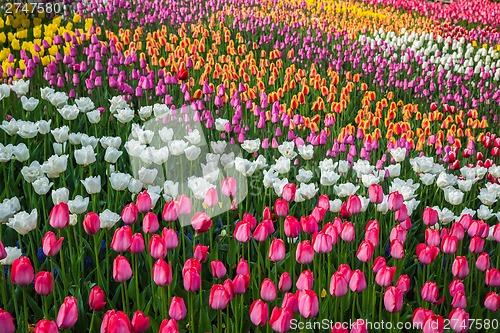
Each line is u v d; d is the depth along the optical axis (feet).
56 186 17.22
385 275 10.77
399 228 12.44
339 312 12.42
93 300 9.98
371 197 13.35
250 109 24.26
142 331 8.98
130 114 18.65
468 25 62.18
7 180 16.71
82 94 26.91
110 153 15.07
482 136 22.58
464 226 13.35
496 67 41.88
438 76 37.55
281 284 10.43
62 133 16.26
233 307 11.69
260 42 40.06
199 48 34.63
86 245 13.88
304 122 22.79
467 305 13.02
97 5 44.29
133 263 12.87
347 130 20.89
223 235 14.92
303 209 16.16
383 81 33.50
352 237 12.03
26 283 9.58
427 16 63.46
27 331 10.62
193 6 50.78
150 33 39.75
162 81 25.48
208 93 24.66
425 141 22.99
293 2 59.00
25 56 27.84
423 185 19.31
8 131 16.66
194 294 12.44
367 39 44.80
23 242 14.43
